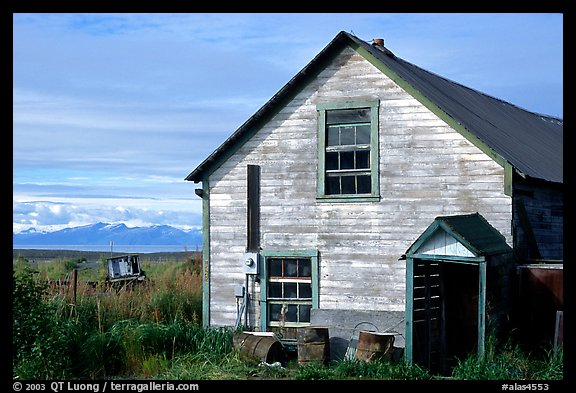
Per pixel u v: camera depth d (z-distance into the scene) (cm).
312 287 1688
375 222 1647
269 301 1728
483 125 1758
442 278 1614
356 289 1652
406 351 1417
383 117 1652
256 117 1753
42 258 6034
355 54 1689
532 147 1883
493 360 1314
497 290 1420
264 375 1402
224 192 1795
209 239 1802
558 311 1417
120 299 1875
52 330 1379
